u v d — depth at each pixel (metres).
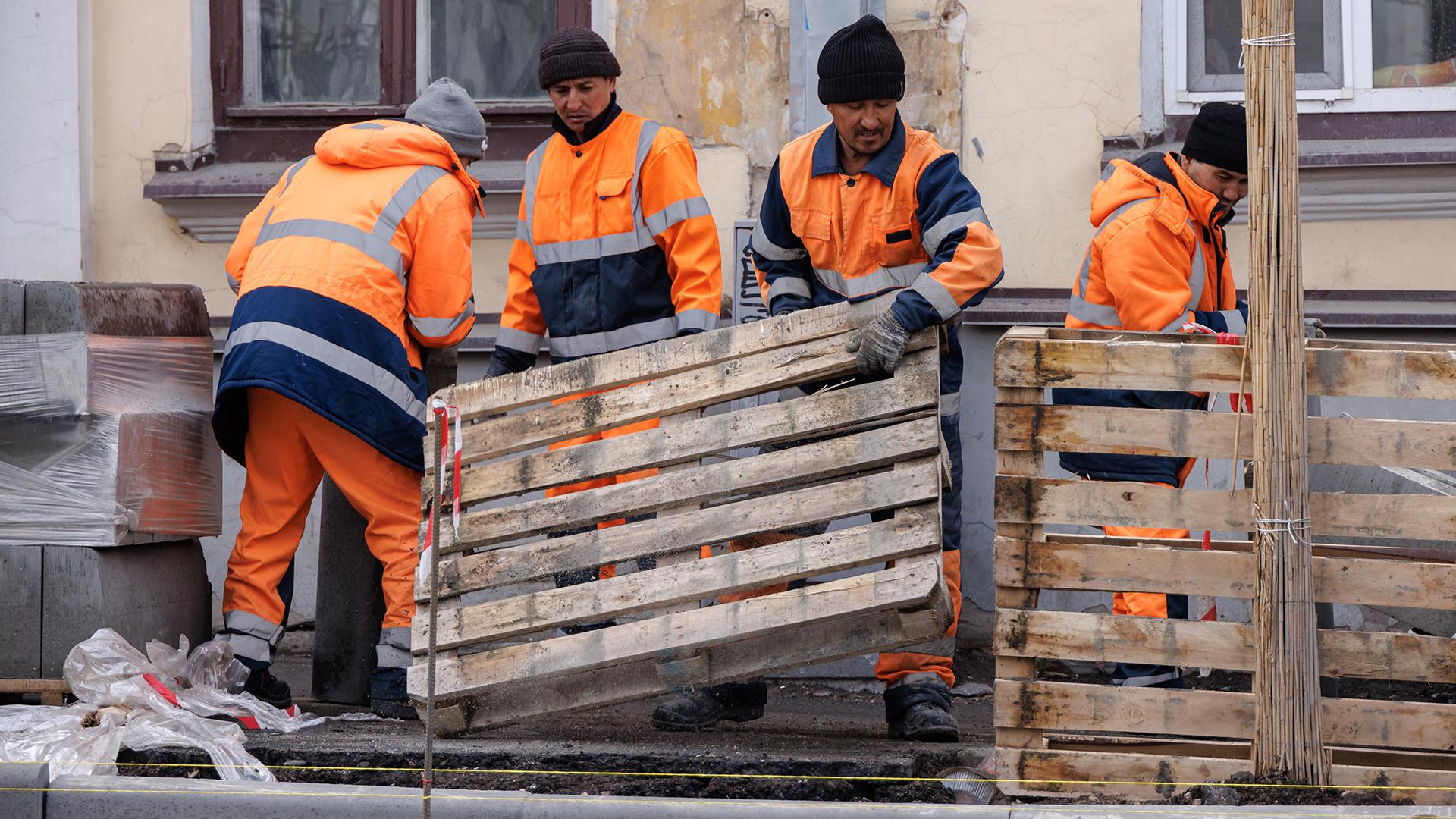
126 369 11.05
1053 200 14.35
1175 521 8.33
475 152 12.10
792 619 8.95
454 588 9.73
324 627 12.12
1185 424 8.33
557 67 11.21
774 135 14.68
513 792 8.38
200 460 11.98
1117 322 11.21
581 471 9.78
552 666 9.39
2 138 15.36
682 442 9.61
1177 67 14.51
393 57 15.88
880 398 9.27
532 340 12.05
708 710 10.93
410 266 11.31
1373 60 14.57
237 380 10.70
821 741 10.28
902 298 9.38
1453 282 13.94
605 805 8.07
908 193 10.31
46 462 10.73
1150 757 8.32
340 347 10.81
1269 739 8.17
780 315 9.78
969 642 14.34
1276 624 8.12
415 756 9.33
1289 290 8.07
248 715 10.64
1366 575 8.26
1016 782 8.42
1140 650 8.34
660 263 11.49
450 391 10.27
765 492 9.89
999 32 14.39
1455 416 13.53
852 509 9.09
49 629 10.62
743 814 7.93
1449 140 14.06
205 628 12.36
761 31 14.67
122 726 9.66
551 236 11.66
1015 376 8.41
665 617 9.28
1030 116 14.38
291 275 10.93
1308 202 14.07
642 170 11.37
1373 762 8.72
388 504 11.24
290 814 8.30
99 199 15.56
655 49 14.88
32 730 9.52
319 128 15.84
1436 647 8.17
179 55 15.52
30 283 10.75
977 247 9.60
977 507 14.38
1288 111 8.06
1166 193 10.86
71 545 10.68
